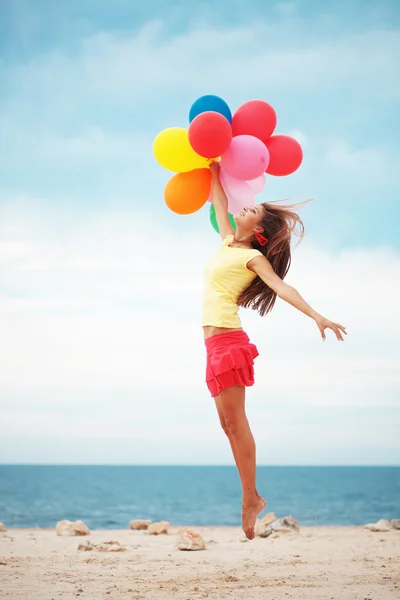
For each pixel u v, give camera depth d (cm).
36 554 655
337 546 719
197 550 690
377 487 5841
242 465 455
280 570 555
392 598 432
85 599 433
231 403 447
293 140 529
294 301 429
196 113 513
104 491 4912
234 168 493
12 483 6725
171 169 517
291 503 3459
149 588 472
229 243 479
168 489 5256
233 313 454
